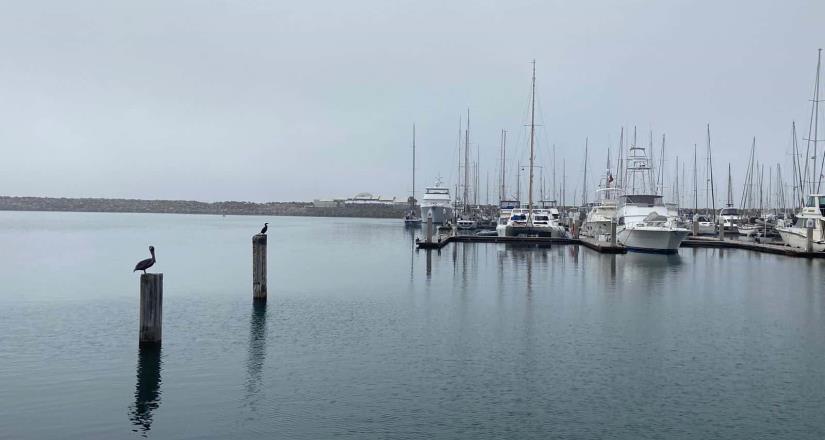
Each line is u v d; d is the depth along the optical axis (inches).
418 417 630.5
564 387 722.8
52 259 2281.0
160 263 2129.7
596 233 3002.0
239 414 636.1
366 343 917.8
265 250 1248.2
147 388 713.0
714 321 1090.1
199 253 2588.6
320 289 1451.8
